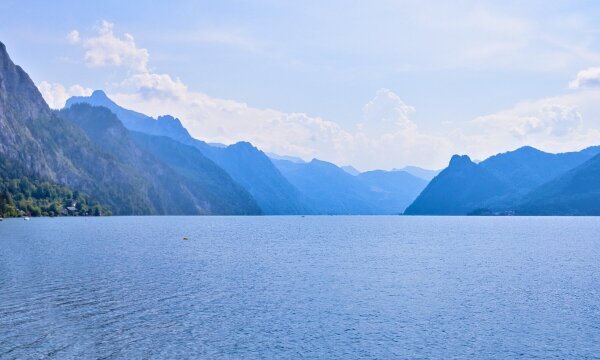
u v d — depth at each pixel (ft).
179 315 201.46
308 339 175.42
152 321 192.03
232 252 453.58
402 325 194.39
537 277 313.53
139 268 322.55
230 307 216.95
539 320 203.31
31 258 363.15
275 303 226.79
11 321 187.73
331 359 157.38
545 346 171.94
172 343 167.94
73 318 193.47
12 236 572.10
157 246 488.44
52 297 226.99
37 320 189.57
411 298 242.99
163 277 288.10
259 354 159.94
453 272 334.03
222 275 303.27
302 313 209.67
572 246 558.56
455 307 224.74
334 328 188.96
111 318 194.80
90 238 562.66
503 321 201.46
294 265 361.71
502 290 266.16
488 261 401.90
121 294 237.04
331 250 494.18
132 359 153.17
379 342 173.78
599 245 571.69
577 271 342.64
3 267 314.96
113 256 387.14
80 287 250.98
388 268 351.25
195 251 450.71
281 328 187.32
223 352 160.86
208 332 180.24
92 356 154.81
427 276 314.14
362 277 306.96
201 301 226.99
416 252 479.41
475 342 175.11
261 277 299.99
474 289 268.41
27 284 256.73
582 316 209.97
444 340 176.96
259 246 532.32
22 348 159.94
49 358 152.46
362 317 205.16
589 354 164.66
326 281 289.12
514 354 164.25
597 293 258.98
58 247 447.83
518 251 494.18
